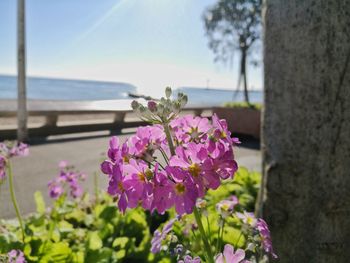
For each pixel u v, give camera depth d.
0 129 12.38
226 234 2.96
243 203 4.62
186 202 1.29
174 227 2.93
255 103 15.95
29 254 2.89
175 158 1.34
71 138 13.12
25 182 7.10
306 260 2.69
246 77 19.52
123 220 3.69
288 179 2.75
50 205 5.77
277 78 2.78
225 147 1.37
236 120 14.48
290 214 2.75
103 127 15.23
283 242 2.76
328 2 2.55
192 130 1.54
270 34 2.81
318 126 2.64
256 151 11.20
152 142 1.46
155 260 3.06
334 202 2.61
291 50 2.71
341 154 2.59
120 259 3.00
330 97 2.59
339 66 2.56
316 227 2.66
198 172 1.34
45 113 13.61
